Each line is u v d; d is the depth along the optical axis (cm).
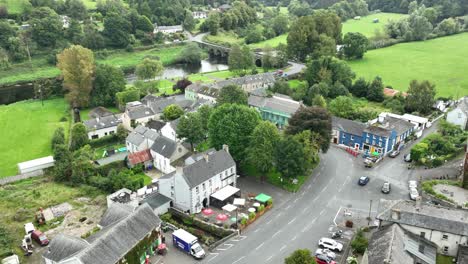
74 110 18162
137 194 10594
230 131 11481
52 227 9694
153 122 15012
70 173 11988
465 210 8288
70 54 18288
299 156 10606
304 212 9819
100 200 10831
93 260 7081
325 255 8019
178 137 13025
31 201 10844
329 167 12131
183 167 9869
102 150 14138
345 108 15562
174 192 10156
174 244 8750
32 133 15562
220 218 9669
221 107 12012
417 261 7419
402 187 10844
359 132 13250
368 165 12031
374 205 10025
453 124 14125
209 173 10244
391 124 13662
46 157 13012
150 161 12681
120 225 7906
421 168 11838
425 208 8319
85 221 9900
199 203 10069
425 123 14762
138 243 7894
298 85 19338
